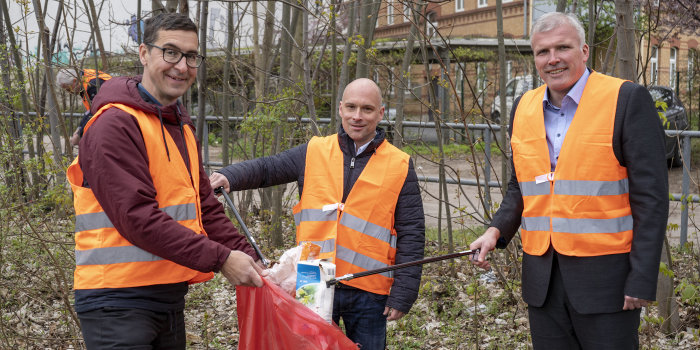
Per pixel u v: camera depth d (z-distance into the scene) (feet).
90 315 8.40
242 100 25.64
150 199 8.18
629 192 8.77
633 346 9.03
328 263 9.39
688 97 54.70
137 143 8.36
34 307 16.65
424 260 9.75
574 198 8.92
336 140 10.89
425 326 16.29
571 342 9.42
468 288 14.87
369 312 10.50
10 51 21.80
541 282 9.30
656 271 8.51
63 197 16.17
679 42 55.42
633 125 8.64
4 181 18.37
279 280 9.34
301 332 8.89
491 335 15.57
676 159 25.66
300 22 27.27
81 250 8.52
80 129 14.89
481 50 48.96
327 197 10.58
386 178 10.52
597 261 8.85
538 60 9.19
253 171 10.85
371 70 20.27
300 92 20.88
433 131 28.27
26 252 17.28
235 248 9.83
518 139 9.63
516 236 17.99
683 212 21.40
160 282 8.53
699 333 13.88
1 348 13.88
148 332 8.46
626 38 12.35
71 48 14.55
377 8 18.06
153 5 21.44
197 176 9.34
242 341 9.41
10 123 21.16
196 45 8.99
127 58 23.81
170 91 8.86
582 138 8.91
